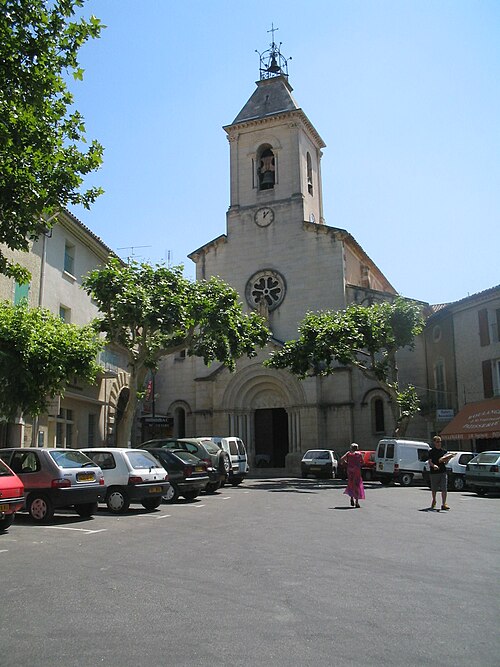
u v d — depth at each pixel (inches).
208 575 319.0
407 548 402.0
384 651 201.6
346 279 1614.2
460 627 228.2
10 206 487.2
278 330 1604.3
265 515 602.2
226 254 1700.3
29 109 481.7
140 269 992.9
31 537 456.8
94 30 489.4
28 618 241.6
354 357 1310.3
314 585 295.9
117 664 190.4
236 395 1574.8
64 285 1027.9
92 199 531.5
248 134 1760.6
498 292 1245.7
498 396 1234.0
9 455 578.6
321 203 1861.5
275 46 1856.5
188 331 1056.8
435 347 1470.2
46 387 728.3
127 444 972.6
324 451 1331.2
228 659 194.1
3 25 457.4
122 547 408.8
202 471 788.0
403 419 1242.6
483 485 846.5
